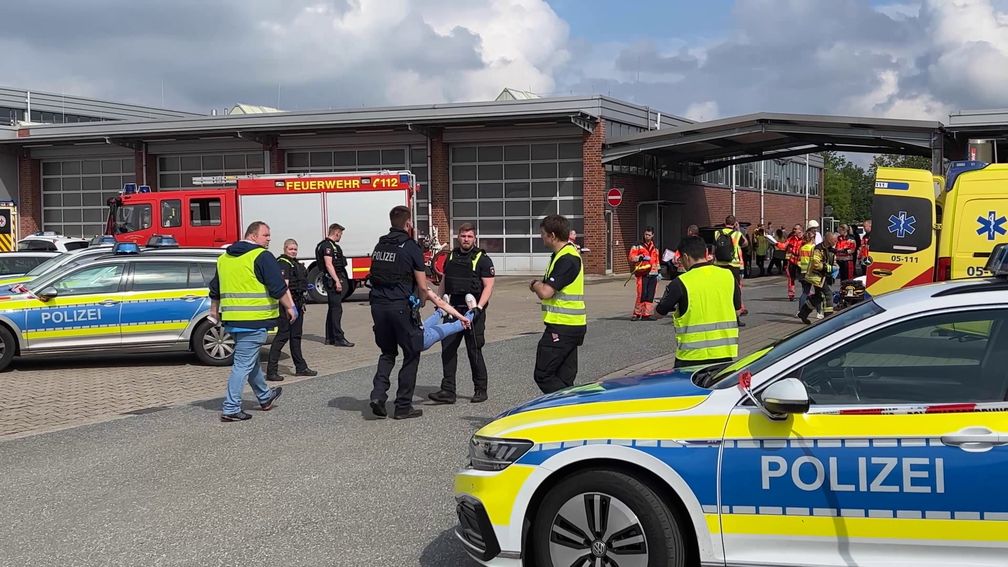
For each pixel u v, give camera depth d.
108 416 9.34
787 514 3.84
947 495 3.67
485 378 9.62
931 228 10.85
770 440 3.88
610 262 31.44
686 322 6.57
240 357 8.91
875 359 3.97
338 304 14.64
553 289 7.50
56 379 11.91
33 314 12.41
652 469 3.98
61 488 6.68
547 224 7.59
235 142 34.88
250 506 6.11
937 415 3.73
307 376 11.63
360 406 9.52
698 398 4.11
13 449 7.92
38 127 35.97
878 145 31.39
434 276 11.89
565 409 4.35
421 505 6.05
